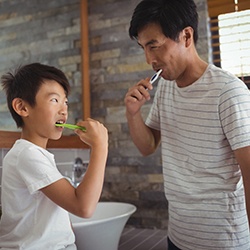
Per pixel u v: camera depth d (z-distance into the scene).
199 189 0.87
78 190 0.70
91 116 1.97
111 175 1.89
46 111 0.78
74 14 1.92
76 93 1.90
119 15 1.94
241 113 0.78
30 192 0.71
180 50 0.85
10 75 0.87
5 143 1.29
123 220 1.28
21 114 0.80
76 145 1.72
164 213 1.74
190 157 0.90
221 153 0.84
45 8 1.76
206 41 1.70
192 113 0.89
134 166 1.83
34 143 0.81
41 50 1.72
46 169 0.73
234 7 1.68
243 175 0.77
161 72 0.88
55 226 0.77
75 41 1.92
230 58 1.72
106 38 1.96
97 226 1.15
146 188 1.79
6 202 0.79
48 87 0.79
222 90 0.82
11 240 0.77
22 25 1.64
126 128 1.87
